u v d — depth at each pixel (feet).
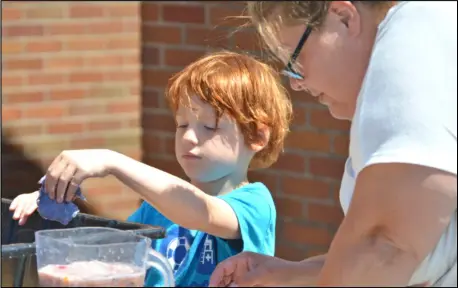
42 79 20.29
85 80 20.52
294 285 8.30
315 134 16.65
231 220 9.38
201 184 10.13
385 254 7.13
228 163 10.06
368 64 7.31
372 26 7.30
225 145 10.00
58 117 20.44
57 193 8.40
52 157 20.40
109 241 7.70
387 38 7.08
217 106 9.90
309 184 16.84
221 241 9.73
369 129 7.06
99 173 8.50
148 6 18.88
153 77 19.13
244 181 10.32
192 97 9.99
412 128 6.85
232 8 17.46
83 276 7.15
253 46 16.84
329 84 7.54
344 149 16.35
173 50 18.66
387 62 7.01
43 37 20.22
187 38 18.37
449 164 6.79
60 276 7.16
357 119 7.24
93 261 7.40
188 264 9.73
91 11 20.42
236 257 8.63
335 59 7.41
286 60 7.57
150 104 19.34
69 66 20.43
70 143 20.54
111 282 7.18
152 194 8.71
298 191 16.99
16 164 20.12
